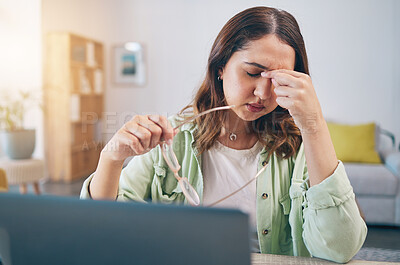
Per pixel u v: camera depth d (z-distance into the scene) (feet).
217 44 2.58
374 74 13.85
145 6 16.46
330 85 13.92
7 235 1.41
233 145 2.89
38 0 15.15
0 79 15.07
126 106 16.83
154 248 1.30
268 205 2.85
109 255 1.33
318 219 2.50
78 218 1.34
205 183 2.91
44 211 1.36
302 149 2.89
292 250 2.94
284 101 2.30
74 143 15.60
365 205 10.53
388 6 13.61
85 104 16.26
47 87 15.17
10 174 11.96
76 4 16.96
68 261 1.36
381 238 9.30
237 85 2.48
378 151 12.88
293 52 2.47
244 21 2.44
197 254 1.27
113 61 17.06
